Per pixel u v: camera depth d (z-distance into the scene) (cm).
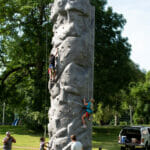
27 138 2720
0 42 3309
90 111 1233
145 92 5100
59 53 1348
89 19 1412
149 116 5456
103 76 3212
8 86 3541
